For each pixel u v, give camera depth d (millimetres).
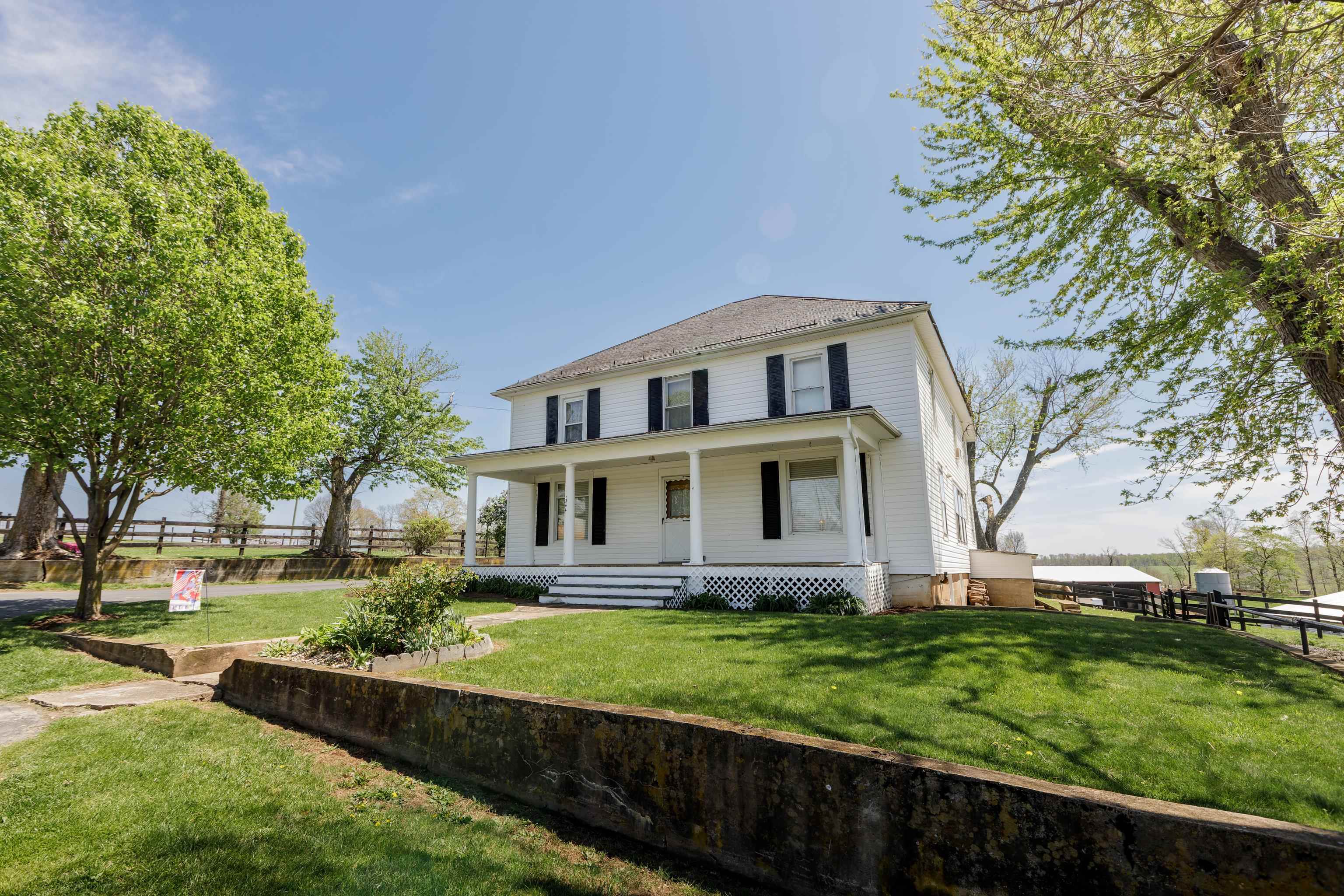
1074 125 6312
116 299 8250
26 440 8672
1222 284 5695
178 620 9516
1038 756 3355
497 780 3473
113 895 2348
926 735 3670
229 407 9656
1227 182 5926
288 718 4848
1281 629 11547
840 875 2320
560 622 8867
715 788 2705
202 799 3291
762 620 8586
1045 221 7355
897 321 12852
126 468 9539
